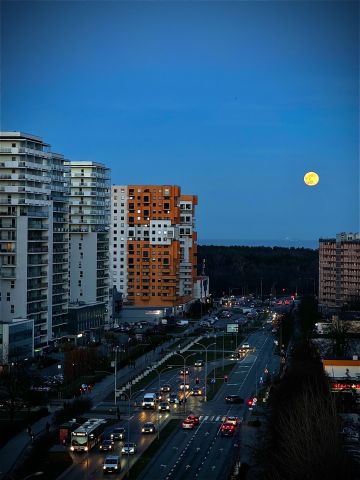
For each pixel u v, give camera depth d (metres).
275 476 141.88
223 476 162.62
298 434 144.75
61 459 174.75
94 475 163.50
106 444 184.88
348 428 177.50
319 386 197.75
